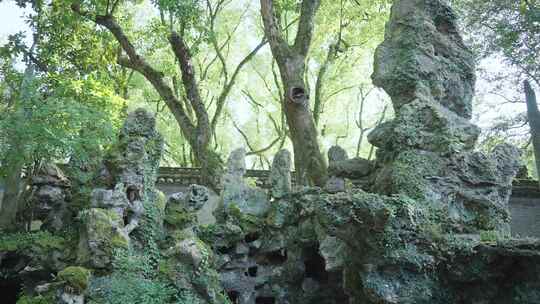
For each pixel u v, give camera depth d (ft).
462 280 35.12
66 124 54.19
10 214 55.01
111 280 39.99
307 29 72.79
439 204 38.93
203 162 75.51
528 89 77.46
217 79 126.41
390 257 34.32
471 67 46.01
